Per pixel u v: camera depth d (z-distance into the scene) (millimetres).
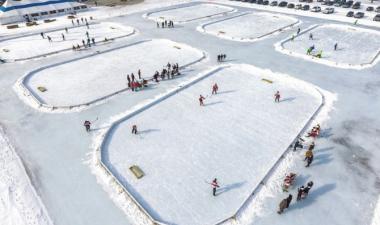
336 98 33438
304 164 24047
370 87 35844
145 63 43219
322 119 29781
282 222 19359
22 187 22031
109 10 75562
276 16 68188
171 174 23219
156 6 79625
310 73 39469
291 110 31531
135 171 23219
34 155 25266
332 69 40594
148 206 20547
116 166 24031
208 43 50969
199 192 21656
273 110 31562
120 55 46281
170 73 39406
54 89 36000
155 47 49594
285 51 46750
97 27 61344
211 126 29078
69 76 39375
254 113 31094
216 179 21328
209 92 35375
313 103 32781
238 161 24531
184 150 25844
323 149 25672
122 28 60188
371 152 25344
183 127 28953
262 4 79625
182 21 63656
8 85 37156
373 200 20875
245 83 37406
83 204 20625
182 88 35969
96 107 32188
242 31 57625
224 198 21156
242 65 42031
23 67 42219
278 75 38812
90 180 22594
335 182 22344
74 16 69062
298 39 52719
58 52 47156
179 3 83000
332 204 20562
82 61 44250
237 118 30281
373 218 19562
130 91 35469
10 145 26484
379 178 22750
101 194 21391
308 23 62062
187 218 19656
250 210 20219
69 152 25562
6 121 29953
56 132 28203
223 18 66812
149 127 28969
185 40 52375
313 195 21266
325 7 74375
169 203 20766
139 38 53625
